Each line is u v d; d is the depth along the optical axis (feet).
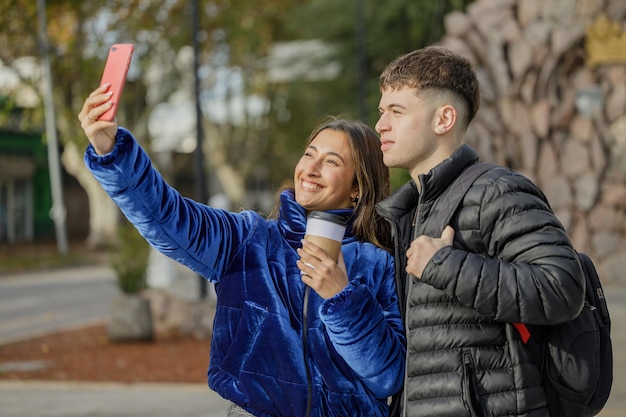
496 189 8.82
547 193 57.62
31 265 93.40
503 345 8.74
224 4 107.45
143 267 39.78
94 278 81.05
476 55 59.16
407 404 8.98
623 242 56.75
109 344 38.32
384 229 10.26
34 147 141.28
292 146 145.69
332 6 114.42
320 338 9.49
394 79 9.46
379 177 10.22
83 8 93.40
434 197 9.14
